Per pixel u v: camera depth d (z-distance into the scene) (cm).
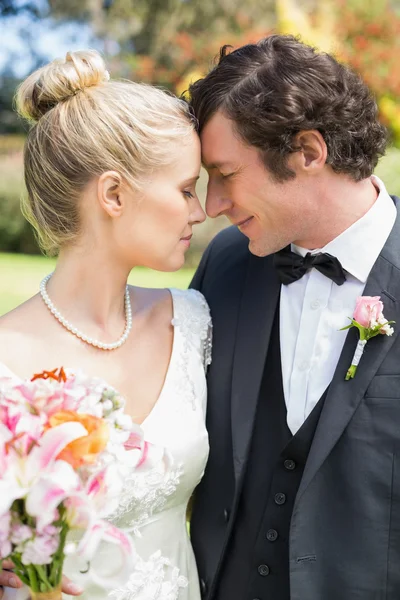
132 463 134
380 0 1009
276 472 189
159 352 194
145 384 188
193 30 1247
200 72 1105
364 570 172
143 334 194
